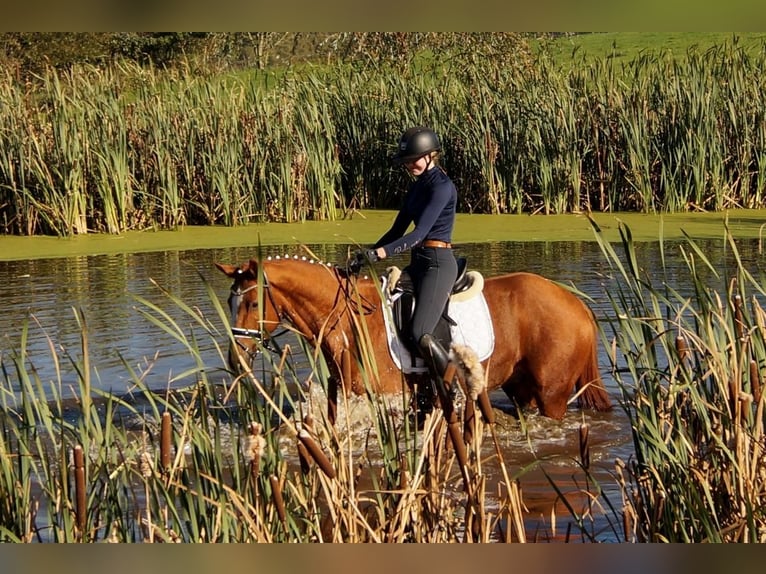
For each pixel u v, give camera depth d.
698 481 6.18
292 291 9.10
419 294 9.08
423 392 9.33
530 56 27.12
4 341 12.64
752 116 23.03
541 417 9.90
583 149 23.12
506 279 9.76
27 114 22.31
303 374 11.32
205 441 6.27
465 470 5.33
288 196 22.78
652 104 23.31
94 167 22.14
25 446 6.30
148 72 24.64
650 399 6.59
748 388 6.48
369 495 7.69
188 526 6.06
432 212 8.98
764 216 21.66
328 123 23.41
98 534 6.63
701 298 6.71
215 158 22.59
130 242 20.61
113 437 6.75
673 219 21.52
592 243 19.08
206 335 12.86
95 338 12.75
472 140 23.36
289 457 8.82
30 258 19.08
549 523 7.41
